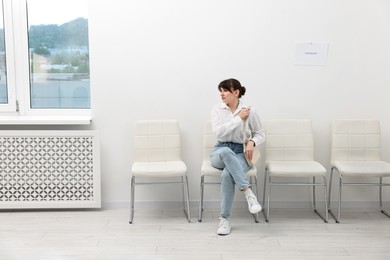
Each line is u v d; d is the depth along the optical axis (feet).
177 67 12.93
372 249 10.36
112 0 12.62
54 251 10.14
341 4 12.82
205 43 12.87
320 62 13.01
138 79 12.94
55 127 13.00
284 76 13.05
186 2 12.71
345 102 13.19
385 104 13.21
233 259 9.77
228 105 12.01
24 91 13.39
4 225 11.77
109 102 12.98
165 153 12.75
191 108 13.09
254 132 12.21
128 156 13.21
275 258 9.83
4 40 13.19
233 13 12.79
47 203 12.76
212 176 12.84
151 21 12.75
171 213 12.91
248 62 12.97
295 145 12.82
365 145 12.92
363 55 13.01
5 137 12.52
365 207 13.52
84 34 13.38
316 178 13.41
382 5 12.84
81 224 11.90
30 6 13.23
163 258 9.80
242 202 13.39
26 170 12.67
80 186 12.85
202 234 11.23
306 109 13.19
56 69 13.51
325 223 12.13
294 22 12.85
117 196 13.35
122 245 10.50
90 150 12.71
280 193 13.42
